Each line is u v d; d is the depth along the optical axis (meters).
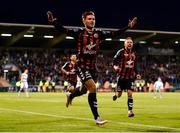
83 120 14.15
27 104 25.56
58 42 77.06
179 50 84.75
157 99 36.66
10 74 69.31
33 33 72.69
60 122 13.42
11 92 60.09
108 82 69.38
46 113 17.56
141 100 34.31
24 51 78.81
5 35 70.88
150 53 83.25
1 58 73.44
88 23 12.00
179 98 39.59
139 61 82.75
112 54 83.94
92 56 12.07
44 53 79.00
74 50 81.44
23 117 15.36
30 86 66.44
